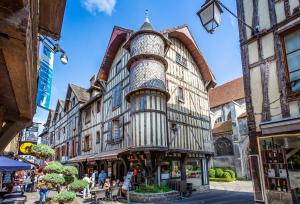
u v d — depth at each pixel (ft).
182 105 48.03
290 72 19.36
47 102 16.34
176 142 43.80
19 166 25.70
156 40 41.73
